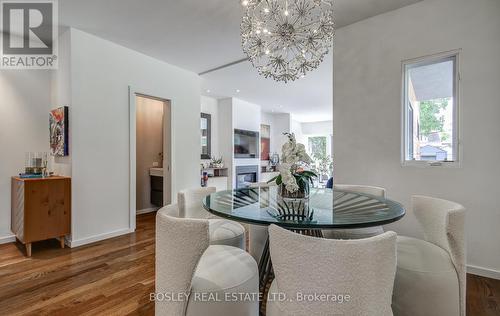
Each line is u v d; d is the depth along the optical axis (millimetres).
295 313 908
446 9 2352
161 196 4668
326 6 2445
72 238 2928
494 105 2141
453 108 2371
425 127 2545
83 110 3020
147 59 3734
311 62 2309
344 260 845
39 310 1751
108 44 3273
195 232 1100
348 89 2939
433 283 1347
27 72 3207
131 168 3512
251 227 2338
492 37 2148
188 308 1158
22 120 3182
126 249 2865
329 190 2377
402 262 1416
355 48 2887
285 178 1739
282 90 5625
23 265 2439
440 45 2383
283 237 917
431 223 1647
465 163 2268
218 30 3031
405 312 1393
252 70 4340
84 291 1994
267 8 1989
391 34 2650
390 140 2668
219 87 5398
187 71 4344
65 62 3008
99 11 2623
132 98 3525
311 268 874
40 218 2717
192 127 4430
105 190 3234
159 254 1210
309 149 10008
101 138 3193
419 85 2566
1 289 2012
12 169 3113
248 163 6887
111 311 1749
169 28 2979
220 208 1607
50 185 2781
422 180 2484
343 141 2977
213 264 1361
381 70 2721
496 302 1824
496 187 2137
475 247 2223
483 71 2184
